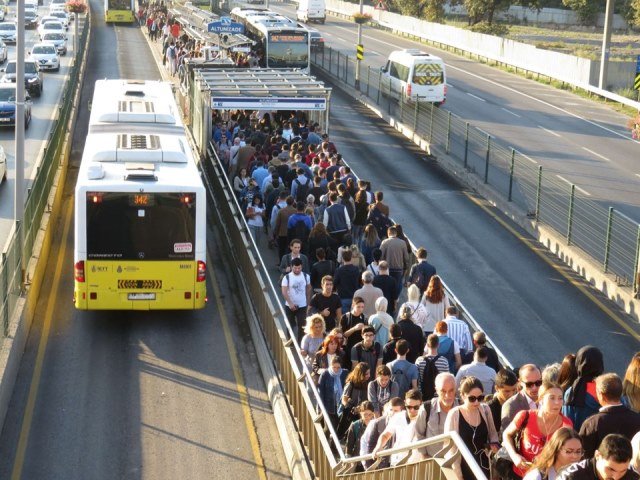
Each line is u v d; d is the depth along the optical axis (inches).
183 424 829.8
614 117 2507.4
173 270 1009.5
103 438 798.5
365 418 629.9
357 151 2070.6
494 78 3179.1
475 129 1852.9
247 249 1104.8
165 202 995.3
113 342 1007.0
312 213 1140.5
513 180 1659.7
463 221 1560.0
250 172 1397.6
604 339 1099.3
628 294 1184.8
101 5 5684.1
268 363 907.4
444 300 855.7
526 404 512.4
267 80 1855.3
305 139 1587.1
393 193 1724.9
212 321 1080.2
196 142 1939.0
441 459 429.4
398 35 4544.8
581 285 1272.1
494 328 1121.4
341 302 894.4
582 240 1369.3
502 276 1300.4
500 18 5251.0
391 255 1027.3
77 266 996.6
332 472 621.0
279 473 752.3
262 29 2910.9
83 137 2101.4
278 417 817.5
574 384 532.1
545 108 2608.3
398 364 673.0
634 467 414.9
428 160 2004.2
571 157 1987.0
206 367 954.7
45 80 2915.8
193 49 2699.3
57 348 983.6
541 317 1160.2
